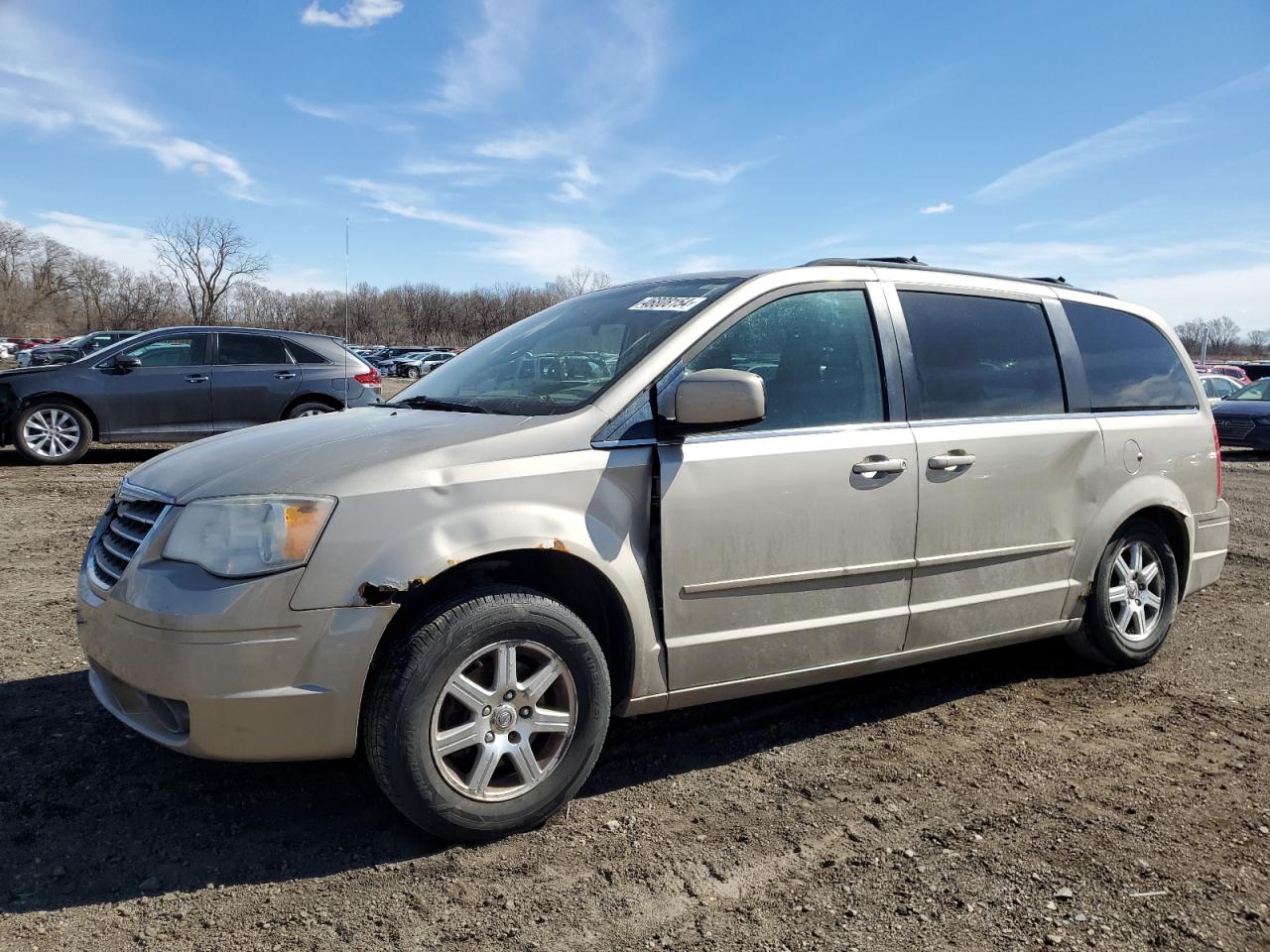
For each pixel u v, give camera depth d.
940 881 2.59
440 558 2.59
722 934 2.34
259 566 2.49
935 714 3.88
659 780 3.21
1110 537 4.20
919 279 3.79
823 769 3.32
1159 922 2.40
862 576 3.39
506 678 2.73
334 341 11.69
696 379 2.88
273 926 2.35
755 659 3.21
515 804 2.77
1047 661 4.58
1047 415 3.98
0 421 10.34
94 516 7.69
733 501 3.09
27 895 2.45
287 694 2.48
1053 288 4.29
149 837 2.77
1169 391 4.61
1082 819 2.96
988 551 3.74
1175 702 4.05
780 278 3.42
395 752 2.57
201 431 10.94
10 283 91.12
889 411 3.51
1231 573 6.61
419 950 2.26
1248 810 3.04
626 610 2.92
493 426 2.91
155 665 2.49
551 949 2.28
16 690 3.86
